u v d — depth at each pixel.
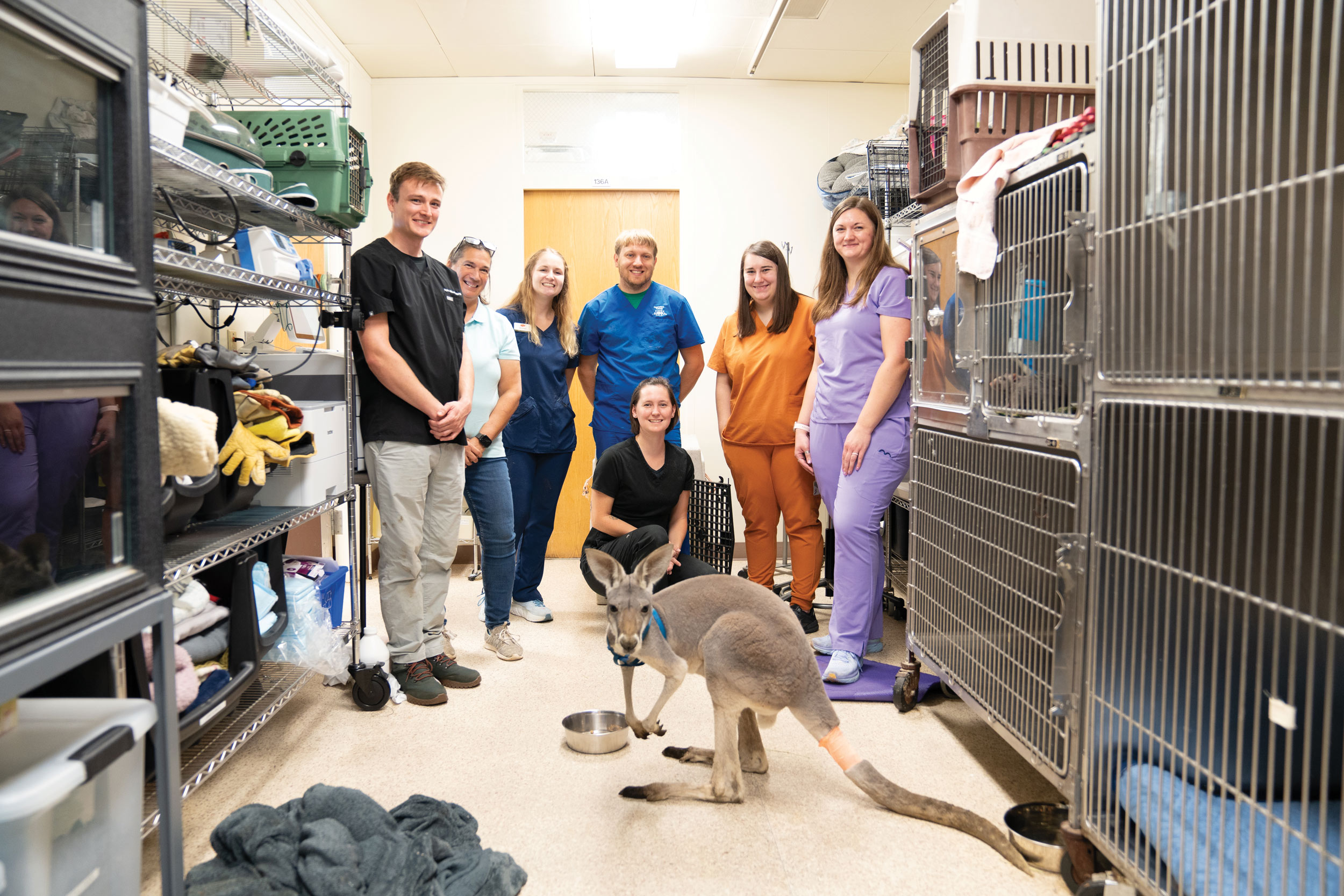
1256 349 1.10
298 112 2.29
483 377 2.89
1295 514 1.35
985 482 1.94
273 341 2.77
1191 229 1.23
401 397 2.42
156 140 1.50
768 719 1.85
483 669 2.80
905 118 4.25
